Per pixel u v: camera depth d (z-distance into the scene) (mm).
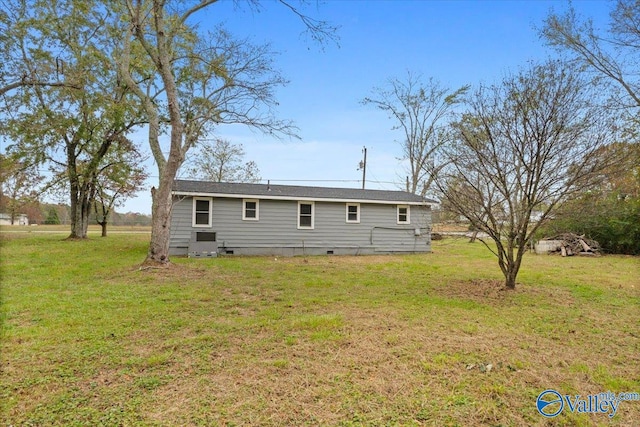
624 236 14719
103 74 16531
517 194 6477
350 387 2914
